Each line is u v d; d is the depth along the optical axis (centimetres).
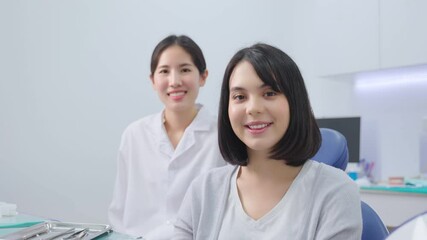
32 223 104
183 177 156
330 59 287
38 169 241
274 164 90
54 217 245
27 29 238
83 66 256
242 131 88
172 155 158
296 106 87
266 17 345
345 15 279
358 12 272
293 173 91
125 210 160
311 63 333
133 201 160
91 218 258
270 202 89
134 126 168
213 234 90
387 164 298
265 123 85
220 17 321
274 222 86
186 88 157
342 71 280
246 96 87
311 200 86
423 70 268
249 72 85
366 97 309
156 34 288
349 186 88
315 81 333
